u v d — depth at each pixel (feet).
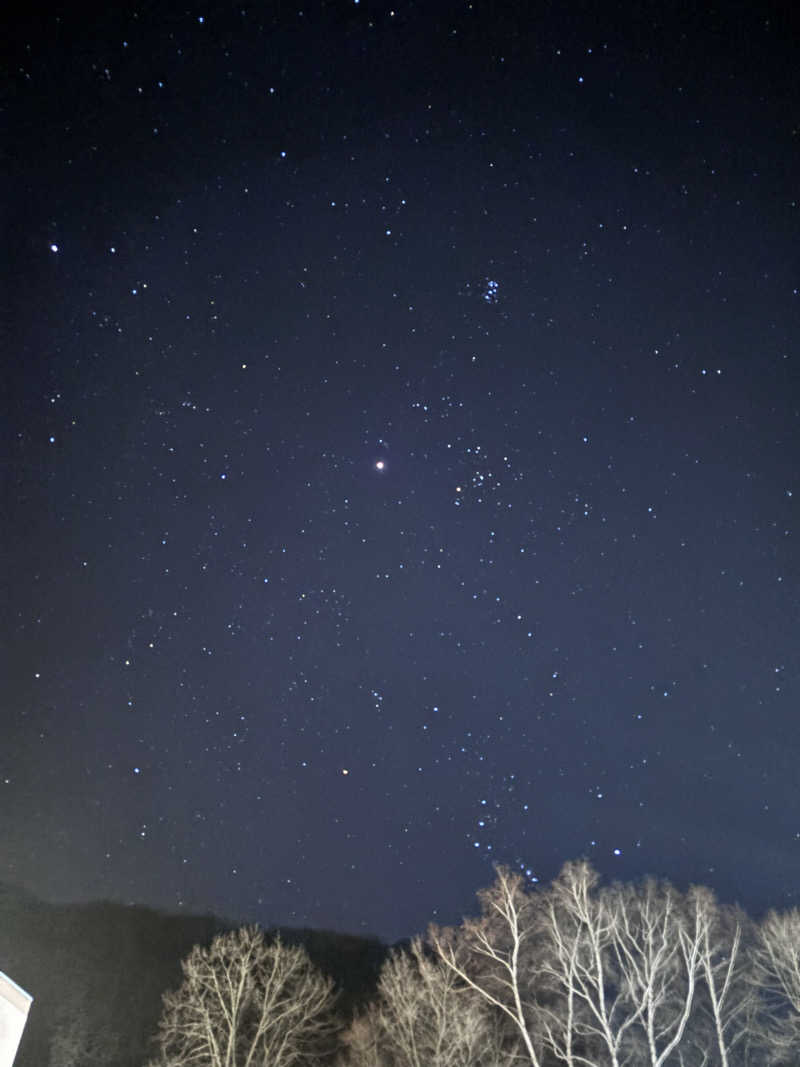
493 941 108.27
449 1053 97.45
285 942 133.80
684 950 104.12
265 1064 107.14
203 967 115.14
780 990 108.17
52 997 128.57
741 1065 108.17
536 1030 110.93
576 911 106.32
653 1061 92.63
